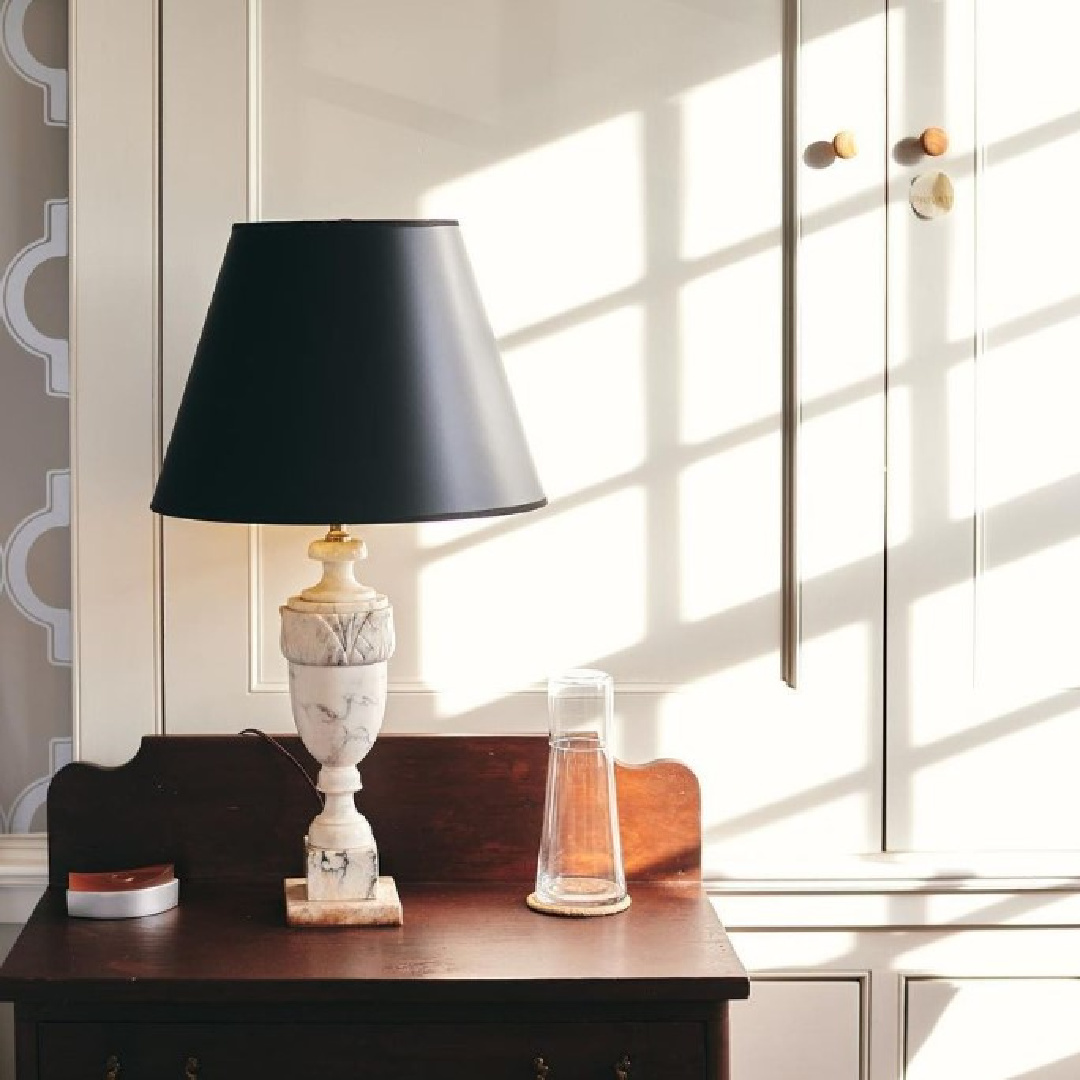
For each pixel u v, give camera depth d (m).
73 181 2.10
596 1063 1.81
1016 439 2.19
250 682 2.17
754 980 2.23
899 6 2.14
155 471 2.14
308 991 1.76
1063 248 2.18
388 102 2.13
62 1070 1.79
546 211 2.15
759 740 2.21
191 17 2.10
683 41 2.14
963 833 2.23
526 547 2.18
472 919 1.95
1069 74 2.16
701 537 2.19
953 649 2.21
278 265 1.77
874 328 2.17
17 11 2.13
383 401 1.75
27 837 2.21
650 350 2.17
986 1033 2.25
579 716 2.01
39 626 2.20
